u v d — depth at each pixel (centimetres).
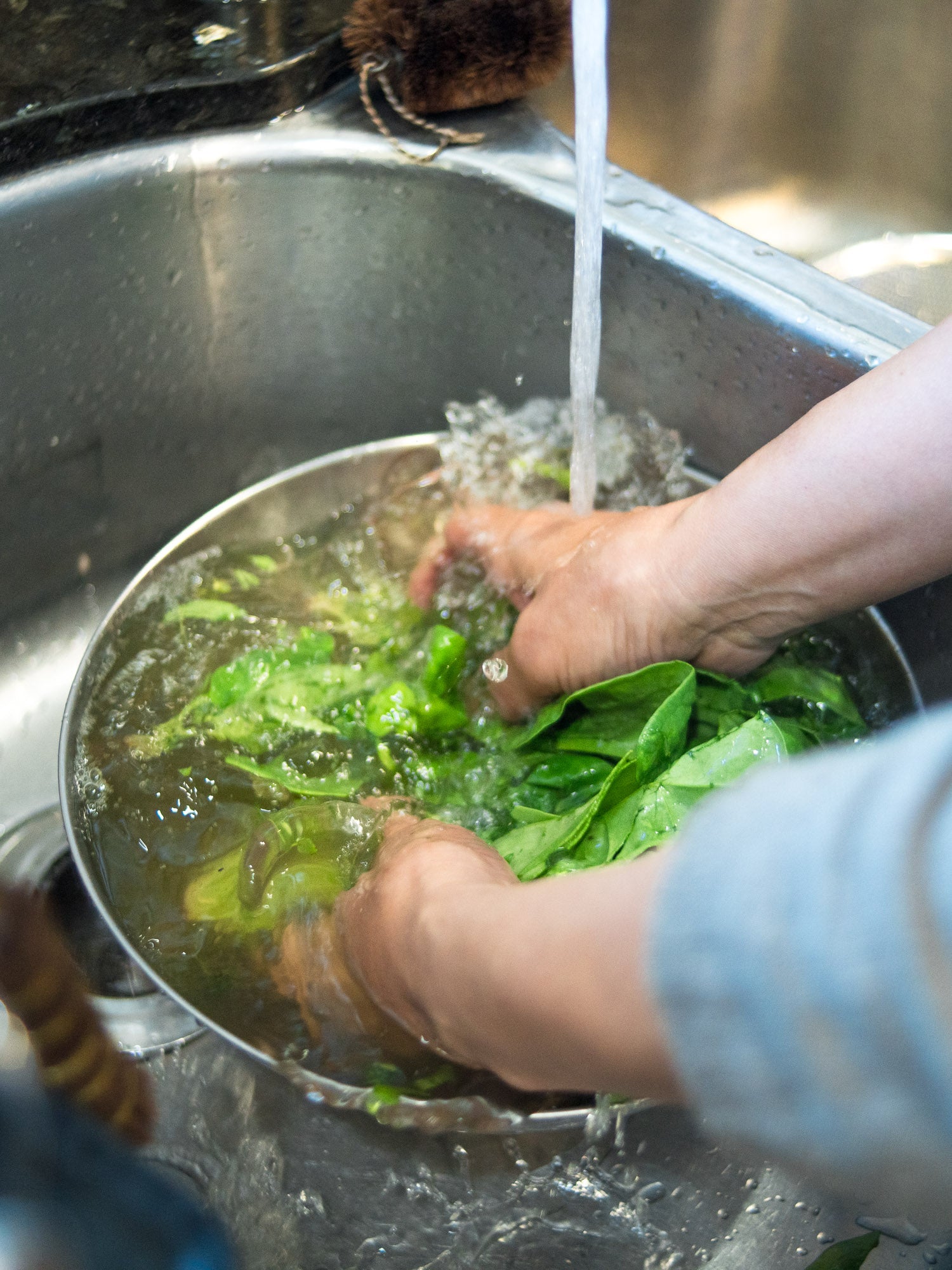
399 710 64
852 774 26
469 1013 43
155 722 65
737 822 27
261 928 58
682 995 26
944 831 24
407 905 48
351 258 72
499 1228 57
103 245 67
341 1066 54
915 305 82
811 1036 24
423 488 74
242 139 67
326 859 59
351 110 69
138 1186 23
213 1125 59
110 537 75
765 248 65
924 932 23
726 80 82
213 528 71
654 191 67
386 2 66
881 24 80
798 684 63
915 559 54
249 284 71
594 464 67
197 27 68
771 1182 58
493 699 65
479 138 68
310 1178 58
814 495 54
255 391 75
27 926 38
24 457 70
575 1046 36
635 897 32
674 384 69
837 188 86
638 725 61
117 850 61
